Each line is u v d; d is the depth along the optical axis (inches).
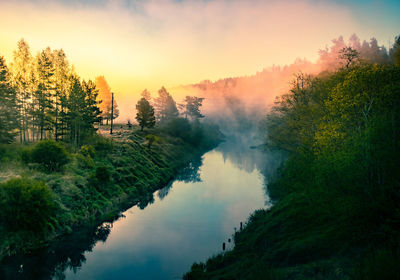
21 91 1803.6
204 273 698.2
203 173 2493.8
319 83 1148.5
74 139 2003.0
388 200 558.9
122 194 1494.8
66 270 780.0
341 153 593.0
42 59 1796.3
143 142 2746.1
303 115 1171.3
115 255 872.3
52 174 1274.6
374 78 615.2
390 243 464.8
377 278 354.9
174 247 928.9
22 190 882.8
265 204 1393.9
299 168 944.9
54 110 1824.6
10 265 774.5
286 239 719.1
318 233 655.1
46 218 948.6
